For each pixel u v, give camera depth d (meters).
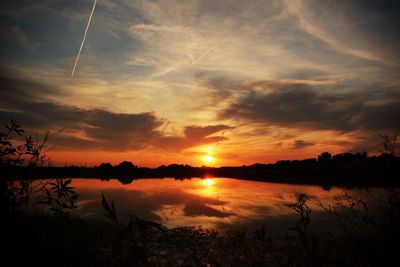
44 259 3.77
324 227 12.07
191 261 7.25
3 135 4.24
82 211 16.83
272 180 54.28
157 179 62.25
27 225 4.33
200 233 12.34
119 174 74.69
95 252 4.03
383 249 4.05
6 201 4.26
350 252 4.10
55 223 4.72
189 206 20.97
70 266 3.76
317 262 3.05
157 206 20.59
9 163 4.31
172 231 12.62
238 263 6.91
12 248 3.76
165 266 7.03
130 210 18.50
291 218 16.02
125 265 2.53
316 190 30.78
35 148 4.48
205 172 89.94
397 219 4.18
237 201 23.64
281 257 5.29
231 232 12.42
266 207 20.42
